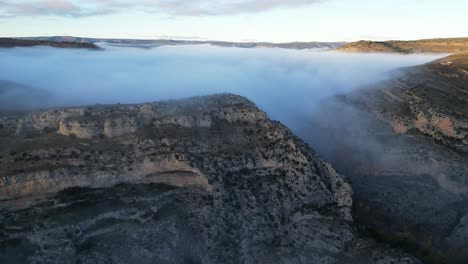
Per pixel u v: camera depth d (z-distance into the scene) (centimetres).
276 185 8444
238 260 7488
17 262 6544
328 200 8481
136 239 7212
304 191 8419
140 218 7450
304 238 7900
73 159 7775
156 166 8019
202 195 7994
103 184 7769
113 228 7281
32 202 7288
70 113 8494
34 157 7688
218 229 7669
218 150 8612
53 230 6856
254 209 8050
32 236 6781
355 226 8319
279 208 8194
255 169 8656
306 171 8556
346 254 7694
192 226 7612
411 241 8175
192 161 8119
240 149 8775
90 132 8194
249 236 7762
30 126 8338
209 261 7362
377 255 7525
